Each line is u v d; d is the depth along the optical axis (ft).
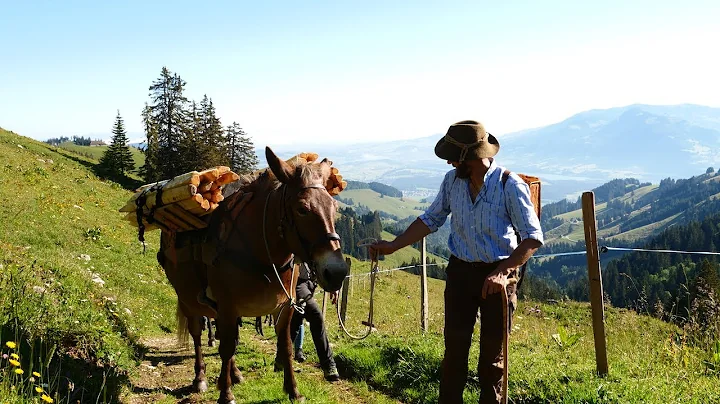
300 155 19.33
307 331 37.63
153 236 83.30
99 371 22.26
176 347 34.19
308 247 16.67
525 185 15.01
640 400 18.06
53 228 63.52
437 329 34.73
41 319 22.81
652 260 195.31
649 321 27.86
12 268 27.71
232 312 19.08
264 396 21.53
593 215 20.68
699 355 22.71
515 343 28.94
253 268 18.45
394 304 98.53
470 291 15.49
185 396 23.11
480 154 14.71
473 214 15.20
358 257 185.88
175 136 243.19
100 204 96.07
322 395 22.12
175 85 242.78
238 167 263.90
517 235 15.44
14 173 93.50
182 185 18.84
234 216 19.24
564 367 21.93
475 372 22.21
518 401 20.02
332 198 17.10
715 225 481.05
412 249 578.66
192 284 21.50
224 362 19.70
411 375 24.27
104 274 51.78
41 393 16.85
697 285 25.11
